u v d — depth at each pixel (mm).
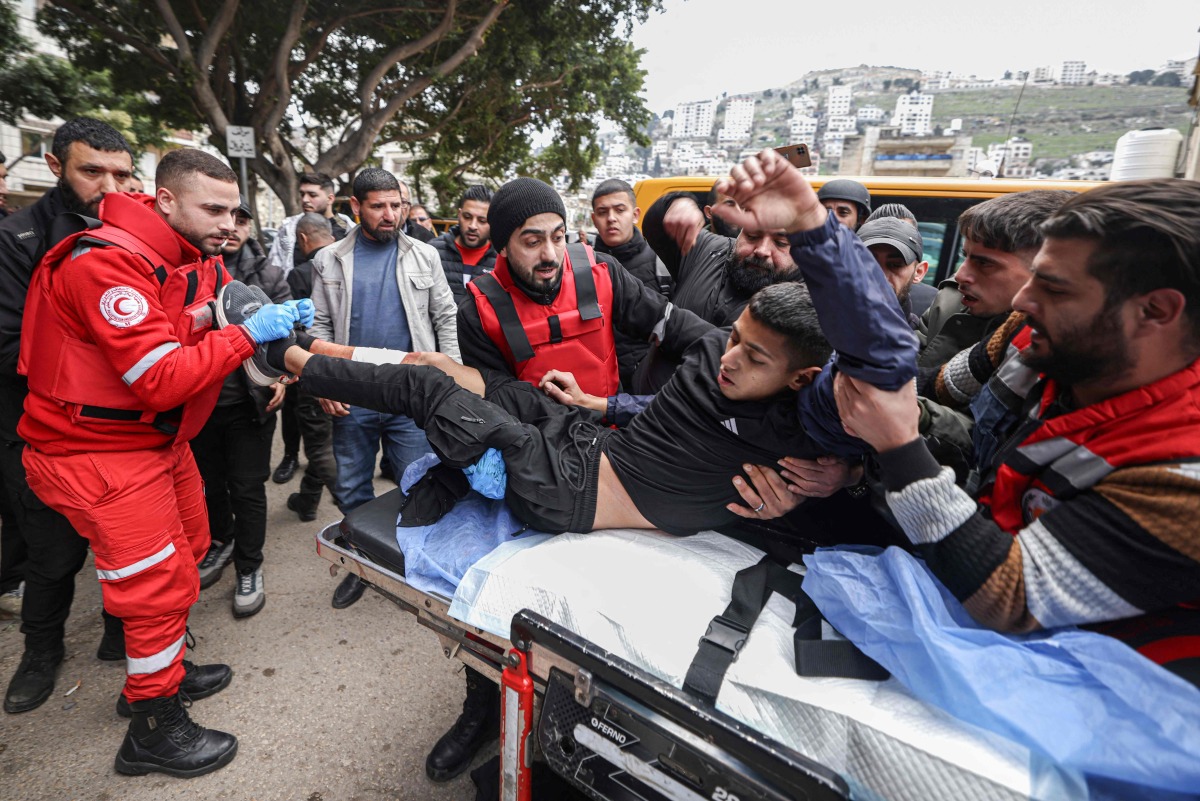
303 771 1773
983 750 812
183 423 1696
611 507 1389
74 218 1721
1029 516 961
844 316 861
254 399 2268
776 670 988
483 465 1398
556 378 1763
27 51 10109
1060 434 908
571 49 15656
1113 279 777
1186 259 737
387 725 1947
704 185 4898
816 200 831
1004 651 869
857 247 857
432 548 1419
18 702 1938
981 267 1389
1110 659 800
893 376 879
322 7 11844
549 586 1215
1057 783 767
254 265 2691
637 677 974
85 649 2236
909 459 922
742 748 872
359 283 2598
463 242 3861
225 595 2602
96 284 1415
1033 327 887
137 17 11344
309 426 3109
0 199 3477
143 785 1708
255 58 12523
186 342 1659
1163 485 764
